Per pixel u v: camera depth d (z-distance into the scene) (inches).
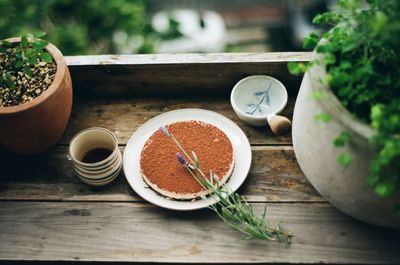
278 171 39.1
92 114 43.8
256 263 34.6
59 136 40.5
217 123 41.6
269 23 157.2
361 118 29.7
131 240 36.1
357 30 30.5
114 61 42.2
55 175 39.8
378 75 29.7
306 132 32.9
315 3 139.4
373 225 35.8
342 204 33.9
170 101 44.3
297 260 34.6
